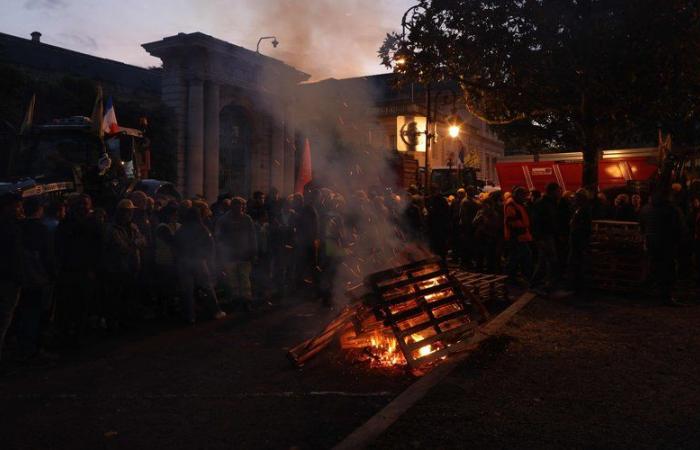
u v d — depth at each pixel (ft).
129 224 26.18
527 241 35.22
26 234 20.66
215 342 23.65
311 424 14.74
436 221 41.98
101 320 25.64
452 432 13.34
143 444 13.58
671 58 38.60
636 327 24.43
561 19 38.01
